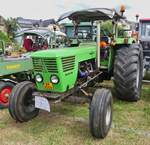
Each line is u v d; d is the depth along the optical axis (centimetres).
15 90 406
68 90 401
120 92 514
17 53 657
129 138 370
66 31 560
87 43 500
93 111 355
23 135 381
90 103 372
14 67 543
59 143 356
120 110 488
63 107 505
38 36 838
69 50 413
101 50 508
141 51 562
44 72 382
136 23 806
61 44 567
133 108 500
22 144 354
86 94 405
